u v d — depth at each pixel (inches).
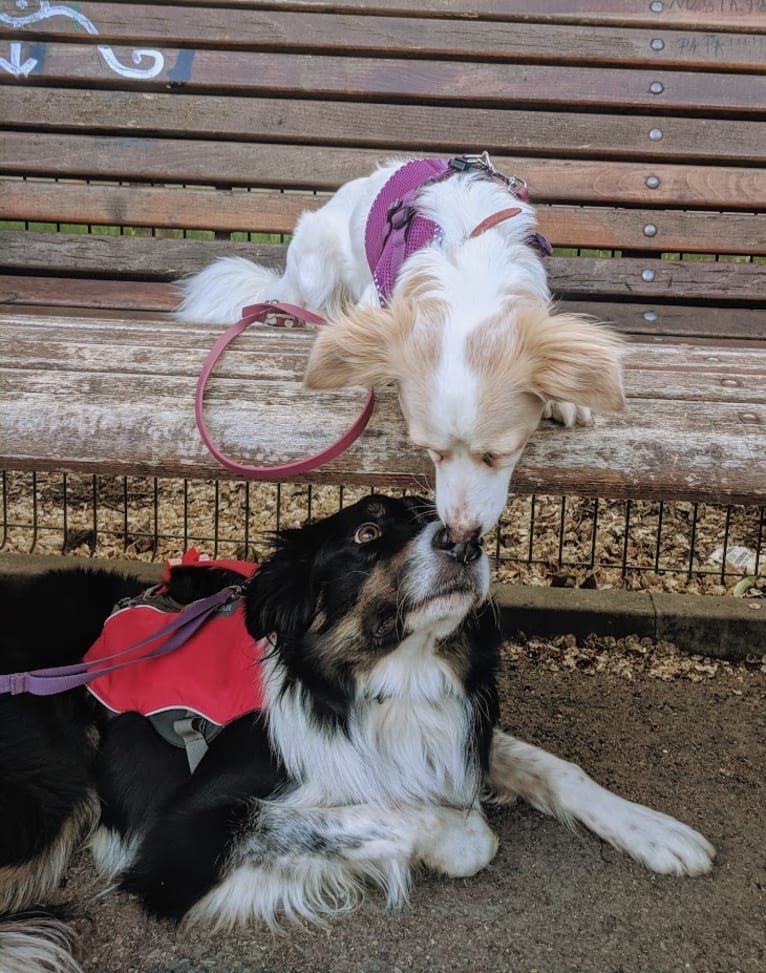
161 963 78.7
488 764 96.5
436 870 87.4
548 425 80.0
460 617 83.7
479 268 82.3
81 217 163.5
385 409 80.7
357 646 86.4
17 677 86.7
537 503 170.1
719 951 78.7
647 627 133.8
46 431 79.8
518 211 96.0
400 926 81.9
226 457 78.3
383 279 97.2
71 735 92.1
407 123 160.7
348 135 161.2
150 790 89.3
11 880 85.0
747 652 132.1
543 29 158.2
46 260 165.0
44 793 87.7
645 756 108.1
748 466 77.1
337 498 170.2
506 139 161.0
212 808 85.4
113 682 93.9
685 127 159.6
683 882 86.6
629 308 161.9
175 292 161.2
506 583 146.7
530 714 117.0
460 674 91.3
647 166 159.8
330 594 86.7
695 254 175.8
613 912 83.0
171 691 90.4
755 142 160.1
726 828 94.9
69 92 160.2
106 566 142.2
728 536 161.9
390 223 102.3
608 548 158.6
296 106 160.1
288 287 140.9
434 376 71.8
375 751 89.6
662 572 151.0
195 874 83.0
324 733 88.5
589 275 162.9
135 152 161.5
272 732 88.9
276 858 83.9
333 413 80.6
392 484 79.4
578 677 126.3
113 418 80.0
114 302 160.1
